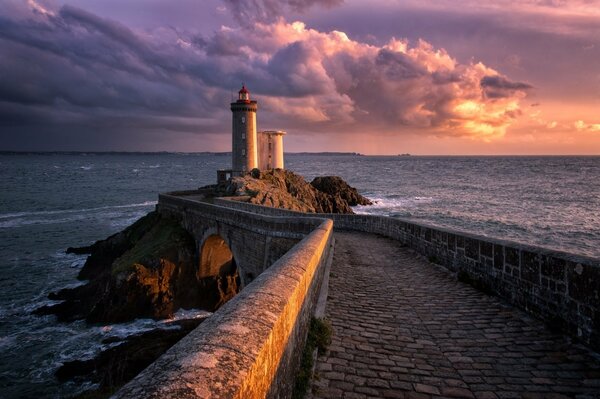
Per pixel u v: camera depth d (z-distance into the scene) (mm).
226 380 1974
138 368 16953
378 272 11664
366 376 5070
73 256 39312
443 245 12242
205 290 28750
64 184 112750
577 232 41156
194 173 170875
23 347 21000
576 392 4734
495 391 4781
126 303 24500
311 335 5844
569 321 6293
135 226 39688
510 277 8219
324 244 9969
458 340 6348
